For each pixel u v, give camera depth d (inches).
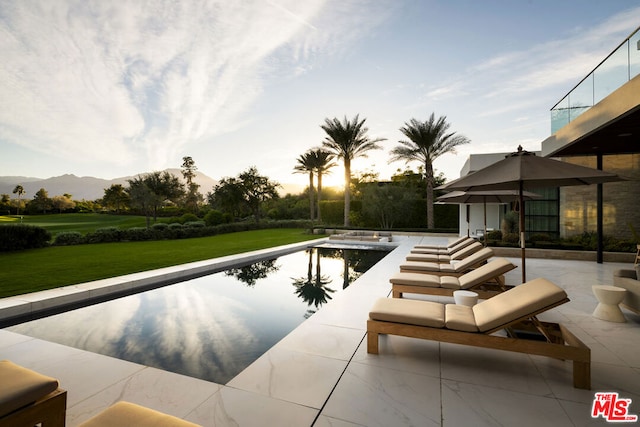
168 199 1235.2
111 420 59.1
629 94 203.9
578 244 392.5
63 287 233.3
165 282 285.7
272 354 127.3
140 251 460.4
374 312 125.6
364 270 350.3
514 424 84.7
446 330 116.5
